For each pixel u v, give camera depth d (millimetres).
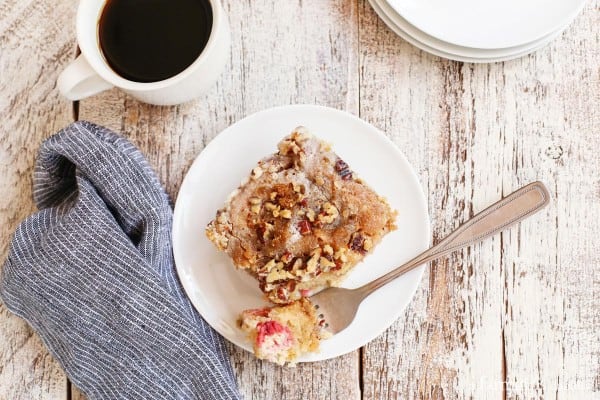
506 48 652
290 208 598
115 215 641
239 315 631
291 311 614
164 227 629
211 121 669
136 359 624
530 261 666
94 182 625
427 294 661
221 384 619
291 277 596
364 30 676
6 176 664
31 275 619
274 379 652
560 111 676
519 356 662
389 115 673
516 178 672
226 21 617
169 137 667
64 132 623
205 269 636
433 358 657
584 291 665
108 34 611
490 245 665
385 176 647
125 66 609
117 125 666
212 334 640
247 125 644
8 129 666
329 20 676
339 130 648
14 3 668
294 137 606
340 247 598
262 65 673
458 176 671
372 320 630
